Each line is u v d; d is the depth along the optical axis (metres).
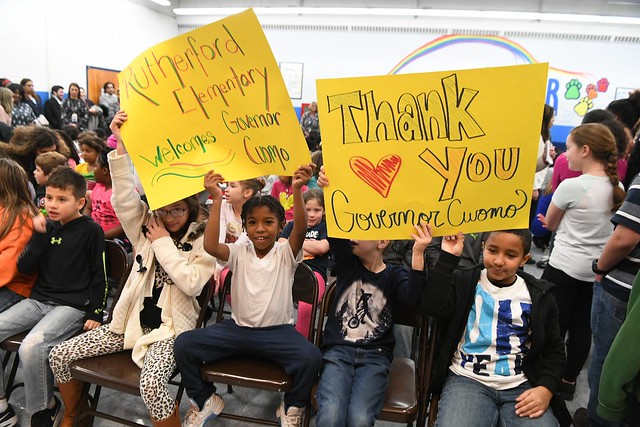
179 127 1.55
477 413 1.38
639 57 9.10
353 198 1.44
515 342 1.48
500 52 9.53
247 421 1.66
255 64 1.47
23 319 1.82
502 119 1.33
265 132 1.51
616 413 1.24
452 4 9.43
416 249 1.46
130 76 1.57
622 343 1.19
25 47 7.05
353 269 1.73
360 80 1.37
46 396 1.74
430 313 1.51
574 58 9.29
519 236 1.45
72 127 4.96
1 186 1.95
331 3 9.80
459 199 1.40
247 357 1.69
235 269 1.71
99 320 1.93
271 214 1.65
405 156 1.40
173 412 1.57
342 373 1.53
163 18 10.38
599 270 1.59
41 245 1.90
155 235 1.77
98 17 8.47
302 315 2.06
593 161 1.93
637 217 1.42
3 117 4.77
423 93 1.36
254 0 10.12
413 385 1.59
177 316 1.76
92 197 2.78
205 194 3.15
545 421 1.36
